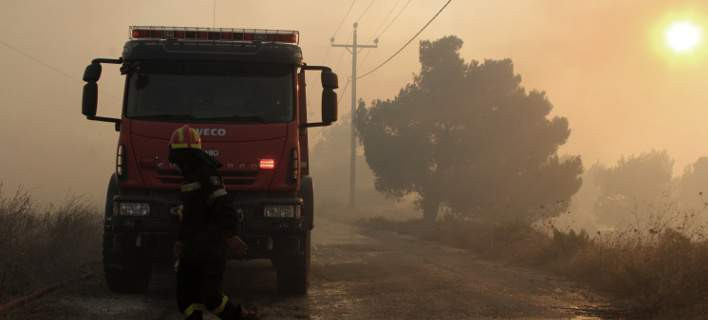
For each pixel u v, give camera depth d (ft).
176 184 30.50
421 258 53.42
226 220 18.79
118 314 27.22
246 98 31.81
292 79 32.32
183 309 18.99
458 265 48.55
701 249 34.96
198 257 18.76
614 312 29.94
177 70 31.94
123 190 31.40
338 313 28.91
